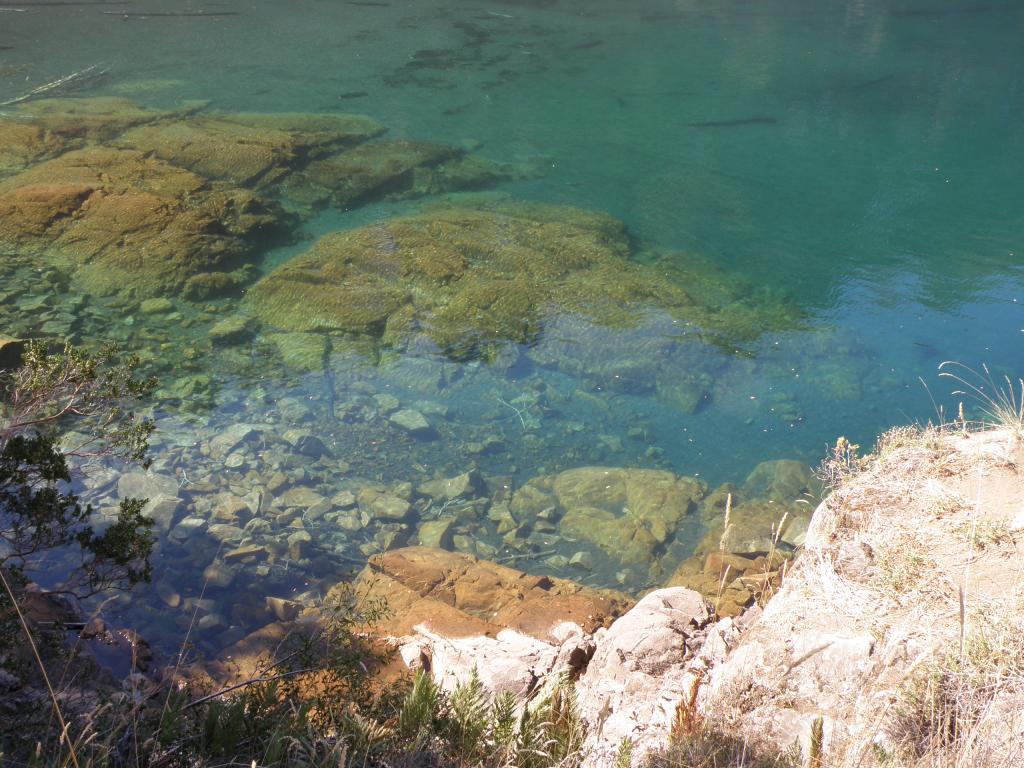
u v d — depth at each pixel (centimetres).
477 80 2119
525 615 581
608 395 960
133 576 487
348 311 1086
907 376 985
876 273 1235
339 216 1400
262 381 948
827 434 889
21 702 362
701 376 988
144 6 2717
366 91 2003
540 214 1387
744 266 1258
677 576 681
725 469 844
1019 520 399
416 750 331
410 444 864
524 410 928
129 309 1073
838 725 324
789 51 2397
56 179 1338
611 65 2267
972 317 1115
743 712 352
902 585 382
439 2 2934
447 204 1438
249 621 610
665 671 450
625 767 316
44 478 470
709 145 1741
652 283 1180
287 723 331
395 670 502
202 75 2066
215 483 770
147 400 888
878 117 1892
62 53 2181
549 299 1123
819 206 1466
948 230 1375
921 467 474
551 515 771
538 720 361
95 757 304
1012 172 1595
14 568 443
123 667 512
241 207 1330
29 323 1001
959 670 313
